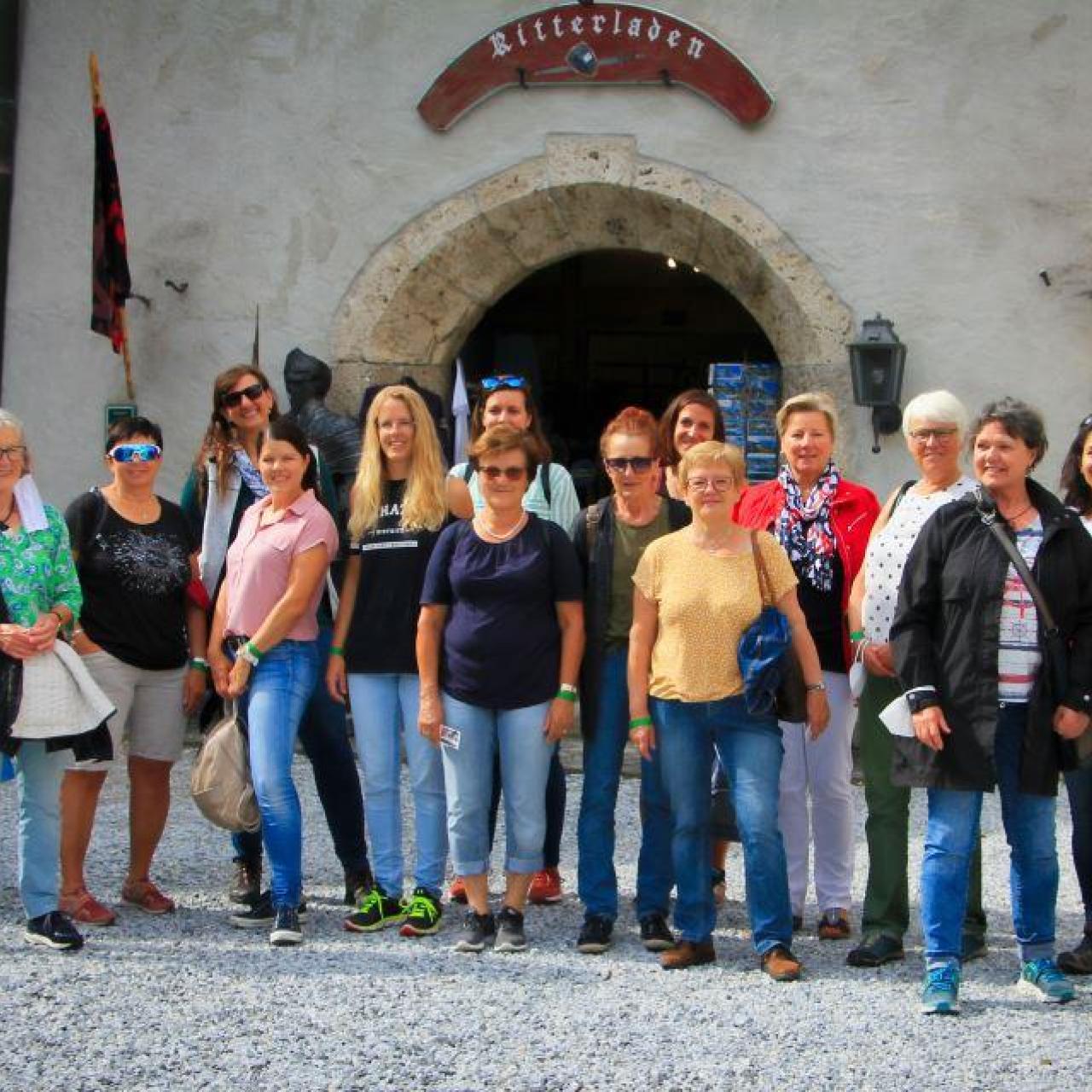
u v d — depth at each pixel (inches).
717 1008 178.7
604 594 203.6
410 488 209.2
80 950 198.7
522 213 357.1
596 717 203.3
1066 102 336.2
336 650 213.9
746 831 191.3
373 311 358.0
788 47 344.2
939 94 339.9
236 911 212.7
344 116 358.3
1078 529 181.9
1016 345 339.0
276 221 360.8
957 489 196.9
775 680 186.9
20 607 194.5
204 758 204.5
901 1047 167.2
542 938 206.4
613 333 494.3
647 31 346.3
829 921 207.8
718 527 193.2
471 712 199.8
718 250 357.1
